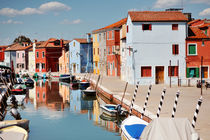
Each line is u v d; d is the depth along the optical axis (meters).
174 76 36.38
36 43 79.00
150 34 35.72
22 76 65.12
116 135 18.06
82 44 65.00
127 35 38.84
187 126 11.31
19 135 15.46
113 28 50.06
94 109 26.72
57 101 31.66
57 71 77.12
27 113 25.03
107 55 53.97
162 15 36.47
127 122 16.62
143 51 35.78
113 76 51.62
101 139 17.28
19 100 29.09
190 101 23.89
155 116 17.50
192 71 36.59
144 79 35.97
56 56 76.38
